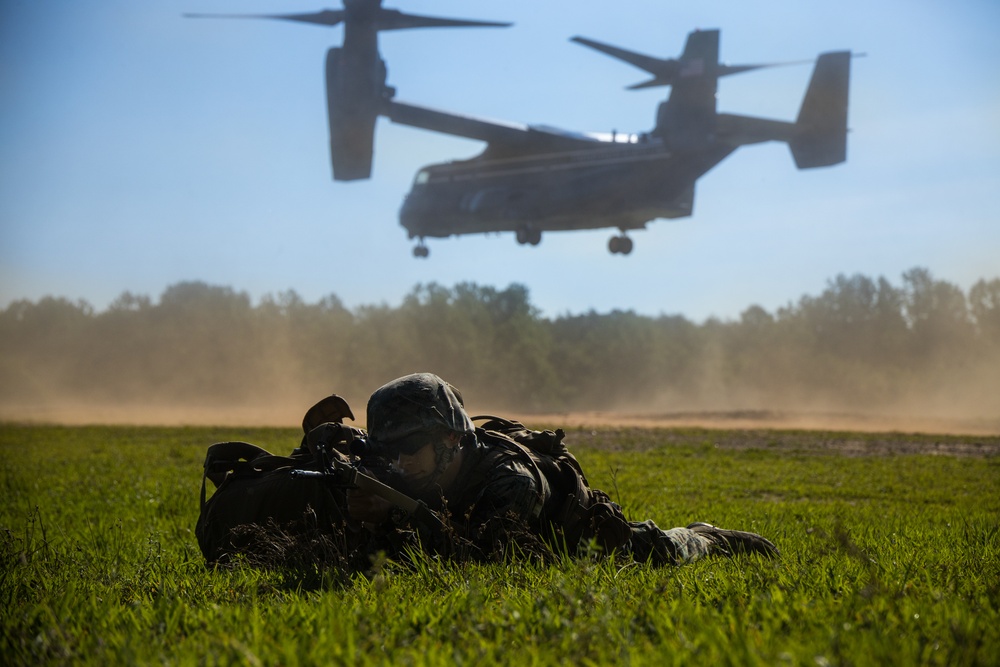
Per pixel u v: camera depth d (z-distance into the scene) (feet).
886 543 41.63
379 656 19.13
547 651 19.43
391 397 29.50
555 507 31.63
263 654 19.17
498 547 29.17
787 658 16.96
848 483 99.25
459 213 227.81
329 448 31.07
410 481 29.32
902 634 20.13
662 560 32.71
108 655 19.75
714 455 142.51
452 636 20.62
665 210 214.69
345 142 200.64
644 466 117.70
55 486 87.66
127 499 72.64
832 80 229.66
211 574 31.71
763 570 28.91
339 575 28.53
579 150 218.59
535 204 219.00
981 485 98.63
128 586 29.63
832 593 25.81
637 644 19.84
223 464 34.94
